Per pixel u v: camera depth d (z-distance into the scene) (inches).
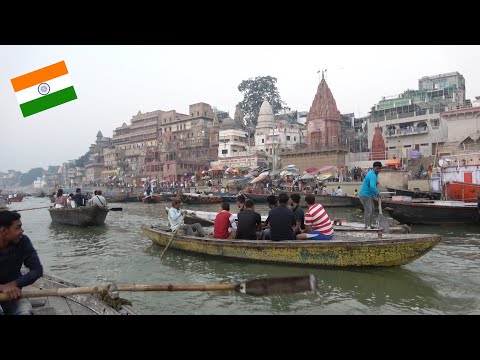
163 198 1596.9
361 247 296.4
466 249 403.2
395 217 625.9
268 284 148.2
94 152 4069.9
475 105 1572.3
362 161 1728.6
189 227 408.2
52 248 462.3
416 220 603.2
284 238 327.6
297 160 1814.7
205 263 351.9
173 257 382.0
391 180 1336.1
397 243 290.2
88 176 3629.4
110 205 1472.7
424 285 270.4
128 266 353.1
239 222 355.6
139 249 437.4
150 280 305.1
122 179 2839.6
